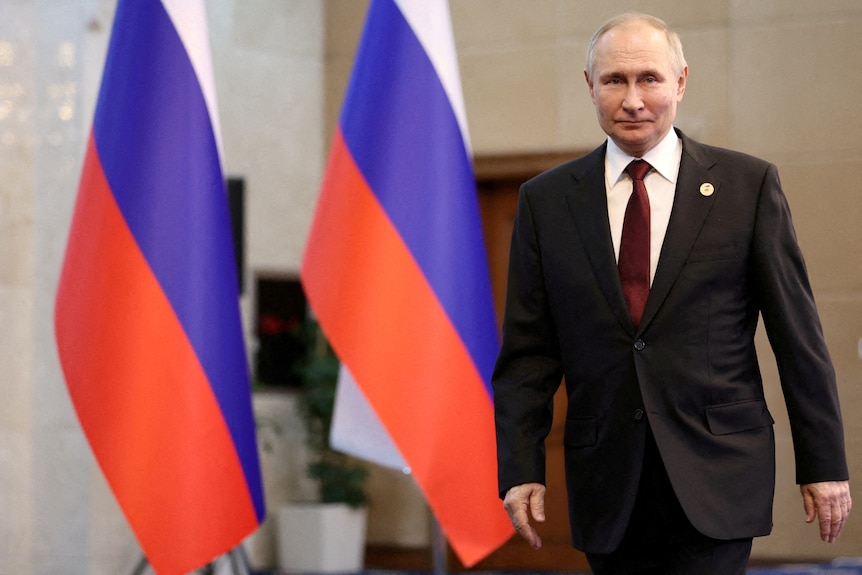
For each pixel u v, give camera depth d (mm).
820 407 5395
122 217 9031
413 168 9383
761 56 15125
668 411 5395
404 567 16750
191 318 9000
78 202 9219
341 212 9430
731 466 5336
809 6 14953
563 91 16297
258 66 17062
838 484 5391
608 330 5516
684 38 15484
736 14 15266
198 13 9391
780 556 14531
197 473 8898
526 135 16469
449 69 9586
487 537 9062
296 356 17188
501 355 5949
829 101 14844
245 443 9203
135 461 8859
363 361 9164
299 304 17219
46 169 14172
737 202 5500
